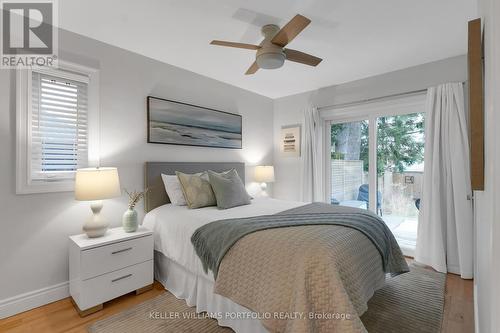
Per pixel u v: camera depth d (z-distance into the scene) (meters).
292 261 1.45
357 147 3.84
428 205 2.94
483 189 1.06
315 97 4.11
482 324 1.22
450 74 2.92
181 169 3.19
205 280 2.02
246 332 1.69
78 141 2.41
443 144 2.87
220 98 3.74
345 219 2.07
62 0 1.91
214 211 2.53
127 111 2.75
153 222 2.59
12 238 2.04
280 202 3.16
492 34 0.61
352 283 1.46
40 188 2.15
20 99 2.06
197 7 1.99
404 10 2.02
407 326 1.85
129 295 2.30
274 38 2.02
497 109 0.58
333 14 2.07
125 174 2.73
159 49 2.73
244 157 4.12
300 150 4.29
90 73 2.46
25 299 2.08
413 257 3.23
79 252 1.97
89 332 1.80
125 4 1.96
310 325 1.27
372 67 3.21
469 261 2.64
